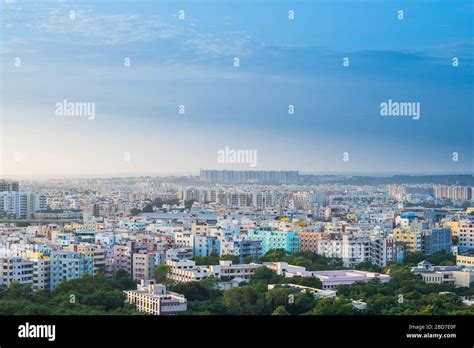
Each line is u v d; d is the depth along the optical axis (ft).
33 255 544.62
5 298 476.13
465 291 536.01
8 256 537.24
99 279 528.22
